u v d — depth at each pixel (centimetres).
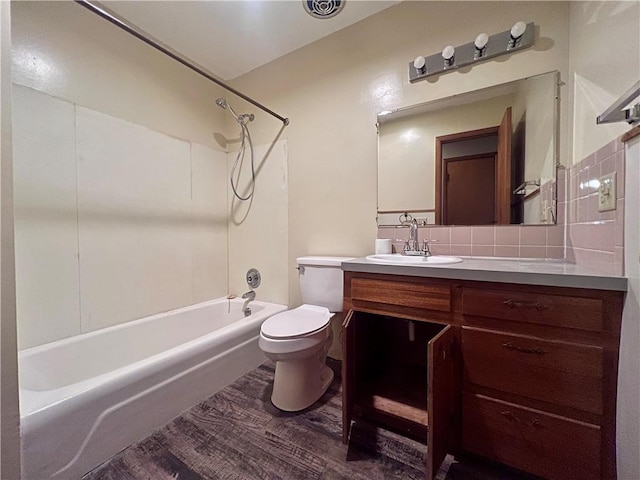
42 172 140
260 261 230
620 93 90
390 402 128
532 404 93
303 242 209
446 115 157
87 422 103
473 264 123
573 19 125
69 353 145
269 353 134
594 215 105
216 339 157
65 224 148
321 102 197
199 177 223
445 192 159
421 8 161
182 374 138
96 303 161
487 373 99
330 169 195
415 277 113
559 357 89
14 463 64
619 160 87
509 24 140
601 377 83
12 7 130
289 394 141
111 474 104
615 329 82
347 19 179
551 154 134
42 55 140
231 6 166
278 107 216
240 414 137
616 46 93
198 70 163
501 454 98
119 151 172
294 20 178
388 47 172
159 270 195
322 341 144
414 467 105
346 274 130
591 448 85
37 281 138
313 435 123
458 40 152
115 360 164
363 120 182
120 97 173
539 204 138
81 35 155
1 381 62
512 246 143
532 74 137
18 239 132
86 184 157
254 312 218
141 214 184
